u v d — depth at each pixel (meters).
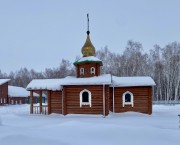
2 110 36.84
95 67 29.09
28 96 66.44
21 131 13.27
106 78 27.58
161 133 13.07
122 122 20.20
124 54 63.09
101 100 26.94
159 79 61.59
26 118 24.02
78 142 11.04
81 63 29.20
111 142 11.30
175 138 12.08
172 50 61.75
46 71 103.94
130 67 61.22
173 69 60.44
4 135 11.56
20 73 113.19
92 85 27.14
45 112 29.61
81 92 27.34
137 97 28.42
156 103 54.38
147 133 13.09
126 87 28.66
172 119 22.64
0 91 56.25
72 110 27.38
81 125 15.88
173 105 44.84
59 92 28.81
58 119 23.08
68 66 89.25
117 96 28.72
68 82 27.33
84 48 30.11
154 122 20.25
